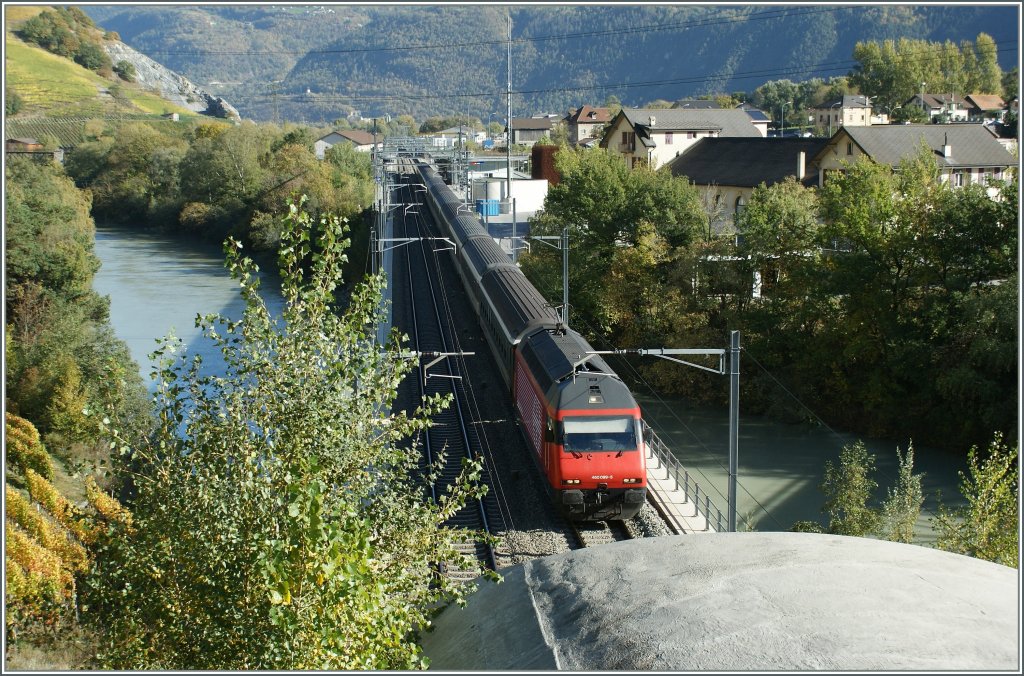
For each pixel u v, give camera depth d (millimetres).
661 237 44938
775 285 39156
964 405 32688
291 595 8242
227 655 8477
